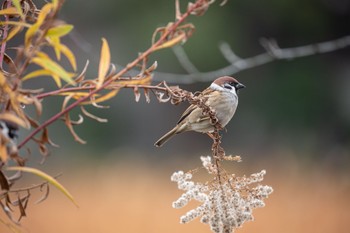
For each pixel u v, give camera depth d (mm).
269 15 24641
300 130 23516
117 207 11594
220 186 3080
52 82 20359
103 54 2682
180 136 23734
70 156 19859
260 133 23141
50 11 2602
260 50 24703
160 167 16625
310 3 24578
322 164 15789
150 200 12336
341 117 23812
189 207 11844
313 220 10562
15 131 2590
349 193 12305
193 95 3367
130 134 23125
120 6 23000
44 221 10797
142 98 22953
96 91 2680
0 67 2830
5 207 2725
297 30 25094
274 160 15867
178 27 2676
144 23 23062
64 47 2529
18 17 3059
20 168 2590
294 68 24234
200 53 23391
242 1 24250
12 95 2461
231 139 23203
